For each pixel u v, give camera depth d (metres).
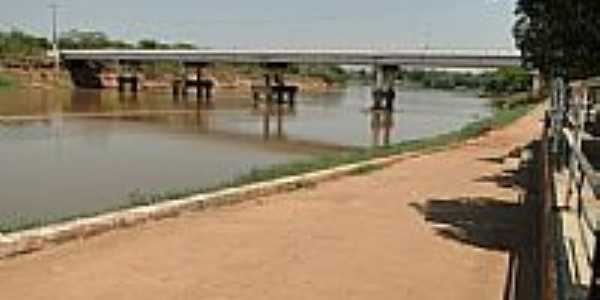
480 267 10.72
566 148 12.37
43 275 10.06
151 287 9.55
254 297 9.20
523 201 16.62
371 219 14.30
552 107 18.41
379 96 90.88
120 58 111.56
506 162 25.70
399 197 17.17
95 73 120.06
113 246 11.74
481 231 13.22
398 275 10.27
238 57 98.94
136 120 59.38
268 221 13.96
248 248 11.71
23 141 39.78
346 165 22.58
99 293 9.28
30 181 25.75
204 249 11.61
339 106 97.81
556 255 7.68
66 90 106.56
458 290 9.59
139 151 37.41
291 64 99.69
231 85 134.12
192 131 52.31
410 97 151.25
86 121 55.50
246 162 34.25
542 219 12.44
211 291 9.41
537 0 15.54
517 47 22.73
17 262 10.74
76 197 22.50
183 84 110.56
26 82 106.75
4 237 11.12
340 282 9.90
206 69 132.50
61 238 11.88
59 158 33.00
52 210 20.11
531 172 22.41
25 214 19.34
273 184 17.59
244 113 75.94
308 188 18.52
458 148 31.56
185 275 10.12
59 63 115.69
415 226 13.66
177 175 28.39
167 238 12.34
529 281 9.85
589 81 11.38
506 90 145.75
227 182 20.05
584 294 6.08
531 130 43.31
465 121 73.56
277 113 78.44
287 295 9.30
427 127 64.88
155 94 112.12
